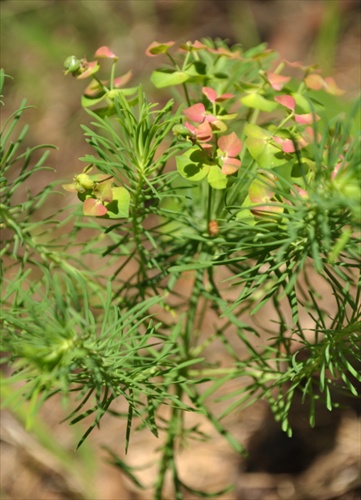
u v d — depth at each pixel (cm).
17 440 66
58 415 68
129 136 43
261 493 62
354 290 65
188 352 50
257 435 64
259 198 42
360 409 62
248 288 42
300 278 67
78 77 45
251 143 42
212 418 49
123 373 43
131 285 48
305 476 62
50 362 39
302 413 63
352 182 39
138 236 46
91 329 41
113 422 67
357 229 40
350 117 39
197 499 62
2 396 60
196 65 46
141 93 43
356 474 61
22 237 45
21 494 64
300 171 40
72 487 64
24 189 86
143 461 64
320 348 44
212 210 48
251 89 45
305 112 45
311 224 40
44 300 42
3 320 43
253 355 47
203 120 43
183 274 53
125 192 43
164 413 67
